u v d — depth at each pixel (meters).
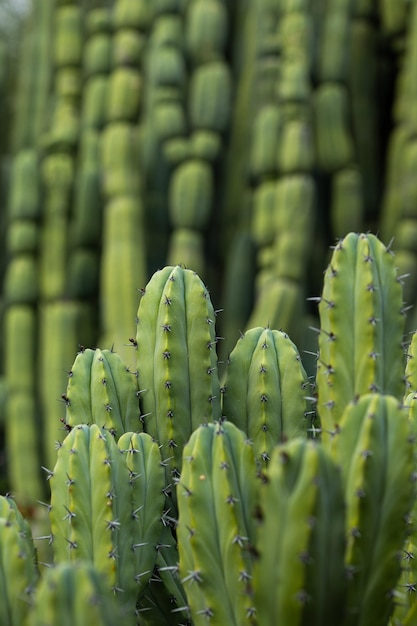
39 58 10.38
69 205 9.56
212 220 9.18
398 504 2.14
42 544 6.88
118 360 2.83
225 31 9.15
